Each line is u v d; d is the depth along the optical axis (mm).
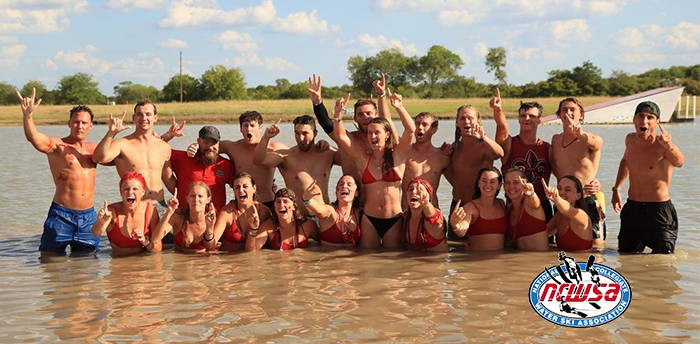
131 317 6711
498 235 9898
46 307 7086
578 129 9812
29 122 9594
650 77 127312
